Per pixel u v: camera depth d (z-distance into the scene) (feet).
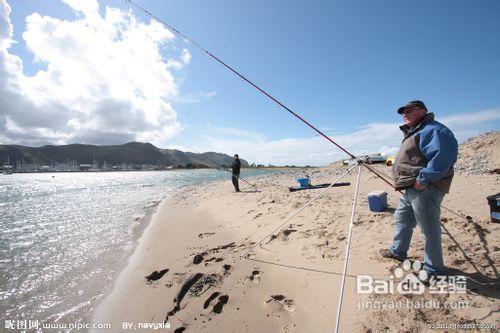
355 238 16.99
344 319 10.52
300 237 18.83
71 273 17.99
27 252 22.54
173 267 17.47
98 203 53.21
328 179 56.13
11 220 36.99
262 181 68.95
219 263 16.99
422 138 11.05
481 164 46.83
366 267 13.55
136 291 15.01
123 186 104.27
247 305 12.58
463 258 12.82
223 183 79.51
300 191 38.24
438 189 11.04
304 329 10.68
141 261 19.42
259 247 18.71
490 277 11.22
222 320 11.77
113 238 26.48
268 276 14.78
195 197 51.37
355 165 15.01
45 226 32.71
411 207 12.93
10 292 15.49
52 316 13.15
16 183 148.87
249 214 28.50
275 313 11.84
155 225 31.01
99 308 13.69
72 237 27.14
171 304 13.30
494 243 13.70
